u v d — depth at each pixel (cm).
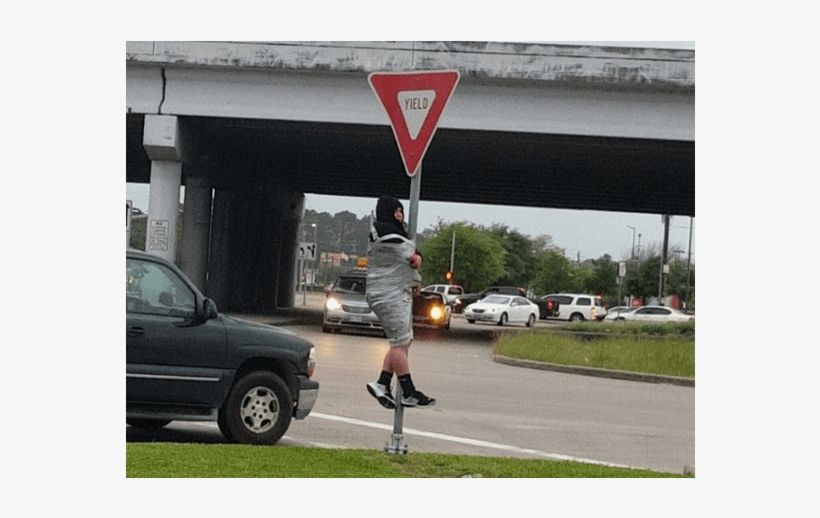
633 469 980
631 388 2034
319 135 3322
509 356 2544
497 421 1396
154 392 984
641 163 3403
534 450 1163
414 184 871
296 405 1056
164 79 2955
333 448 991
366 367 2022
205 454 907
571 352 2512
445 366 2297
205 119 3023
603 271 9950
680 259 8256
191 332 1000
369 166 4119
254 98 2934
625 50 2734
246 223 4431
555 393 1841
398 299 883
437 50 2788
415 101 868
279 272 5362
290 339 1052
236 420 1015
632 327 3716
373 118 2900
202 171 3538
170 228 3081
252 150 3872
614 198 4691
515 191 4678
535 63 2759
